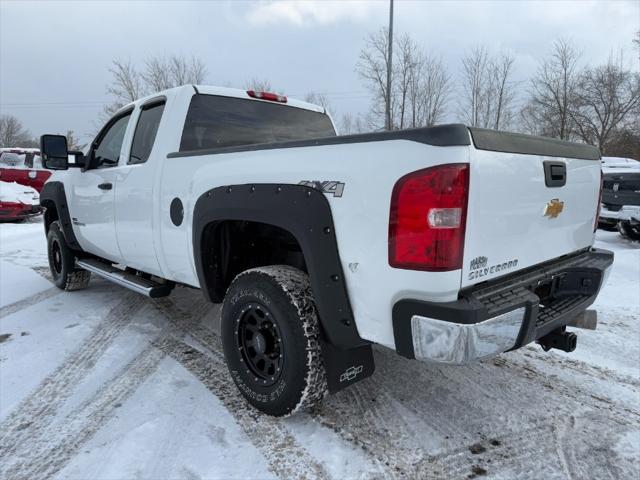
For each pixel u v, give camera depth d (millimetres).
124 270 4156
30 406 2713
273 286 2379
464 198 1802
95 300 4906
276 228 2824
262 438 2387
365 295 2045
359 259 2025
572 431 2484
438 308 1812
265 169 2375
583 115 30250
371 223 1959
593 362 3369
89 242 4465
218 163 2684
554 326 2371
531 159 2205
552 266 2576
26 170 14797
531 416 2627
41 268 6629
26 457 2240
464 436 2424
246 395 2617
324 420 2555
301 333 2285
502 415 2631
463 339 1786
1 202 11727
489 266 2020
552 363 3344
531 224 2268
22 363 3311
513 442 2379
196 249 2848
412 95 25719
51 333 3920
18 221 12445
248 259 3027
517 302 1985
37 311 4527
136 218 3475
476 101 28719
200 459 2219
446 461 2219
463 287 1893
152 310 4559
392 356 3418
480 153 1867
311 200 2150
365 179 1967
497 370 3217
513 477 2117
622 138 29891
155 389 2912
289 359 2326
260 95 3826
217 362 3324
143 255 3527
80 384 2986
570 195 2600
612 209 8953
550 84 29859
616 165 12586
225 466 2170
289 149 2297
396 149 1886
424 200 1804
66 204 4719
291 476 2107
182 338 3803
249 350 2625
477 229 1899
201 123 3373
